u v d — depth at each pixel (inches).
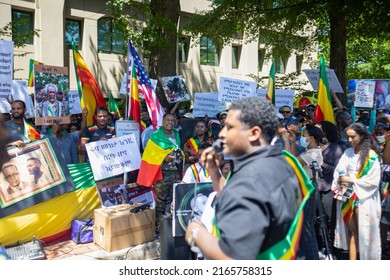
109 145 208.1
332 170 181.9
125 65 803.4
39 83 208.7
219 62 960.9
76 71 275.4
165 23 400.5
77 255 177.5
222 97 290.2
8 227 180.4
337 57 499.5
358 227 159.2
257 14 537.6
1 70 217.6
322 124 193.2
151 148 213.8
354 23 557.9
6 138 76.7
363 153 158.1
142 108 381.1
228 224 63.2
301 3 510.6
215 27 535.5
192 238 74.0
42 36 671.8
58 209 195.8
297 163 75.4
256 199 63.4
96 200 210.5
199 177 192.9
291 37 620.7
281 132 146.3
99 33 770.8
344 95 498.3
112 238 181.8
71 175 201.6
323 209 184.9
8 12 630.5
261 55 1047.0
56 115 216.8
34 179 188.5
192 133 308.5
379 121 253.9
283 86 680.4
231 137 73.7
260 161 70.1
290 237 67.4
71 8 719.1
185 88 326.6
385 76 950.4
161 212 216.1
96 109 251.6
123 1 420.8
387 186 178.4
